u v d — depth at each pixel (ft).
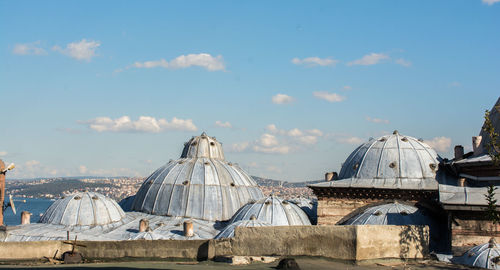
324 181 189.88
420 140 194.59
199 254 115.44
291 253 100.12
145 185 249.14
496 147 105.29
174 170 246.88
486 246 128.16
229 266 94.73
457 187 144.87
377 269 90.38
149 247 120.67
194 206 234.58
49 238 204.03
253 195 252.01
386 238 97.55
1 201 211.00
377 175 180.45
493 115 162.81
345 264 93.76
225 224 232.73
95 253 128.57
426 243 102.17
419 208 170.91
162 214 234.99
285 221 197.06
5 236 205.77
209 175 242.99
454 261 130.93
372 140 196.54
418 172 178.91
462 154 177.37
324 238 97.55
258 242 103.24
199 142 257.55
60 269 98.63
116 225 222.89
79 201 225.35
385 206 170.19
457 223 136.56
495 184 152.87
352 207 177.68
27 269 102.68
